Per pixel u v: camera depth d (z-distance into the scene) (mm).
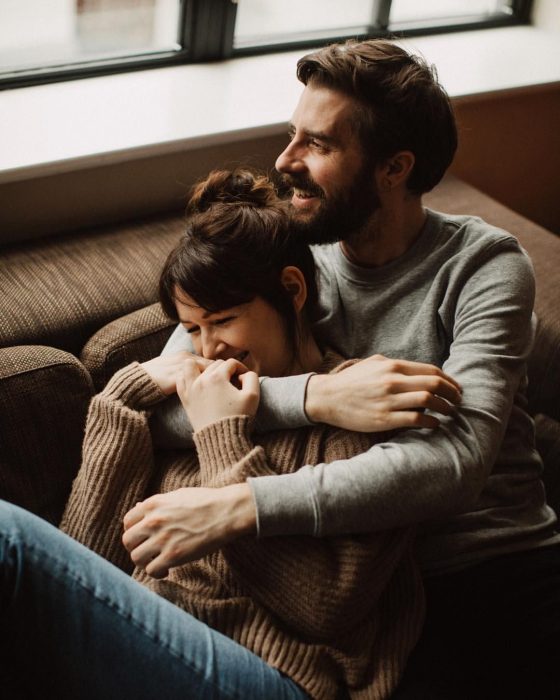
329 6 1966
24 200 1550
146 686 1006
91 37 1738
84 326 1347
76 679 1018
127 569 1155
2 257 1439
